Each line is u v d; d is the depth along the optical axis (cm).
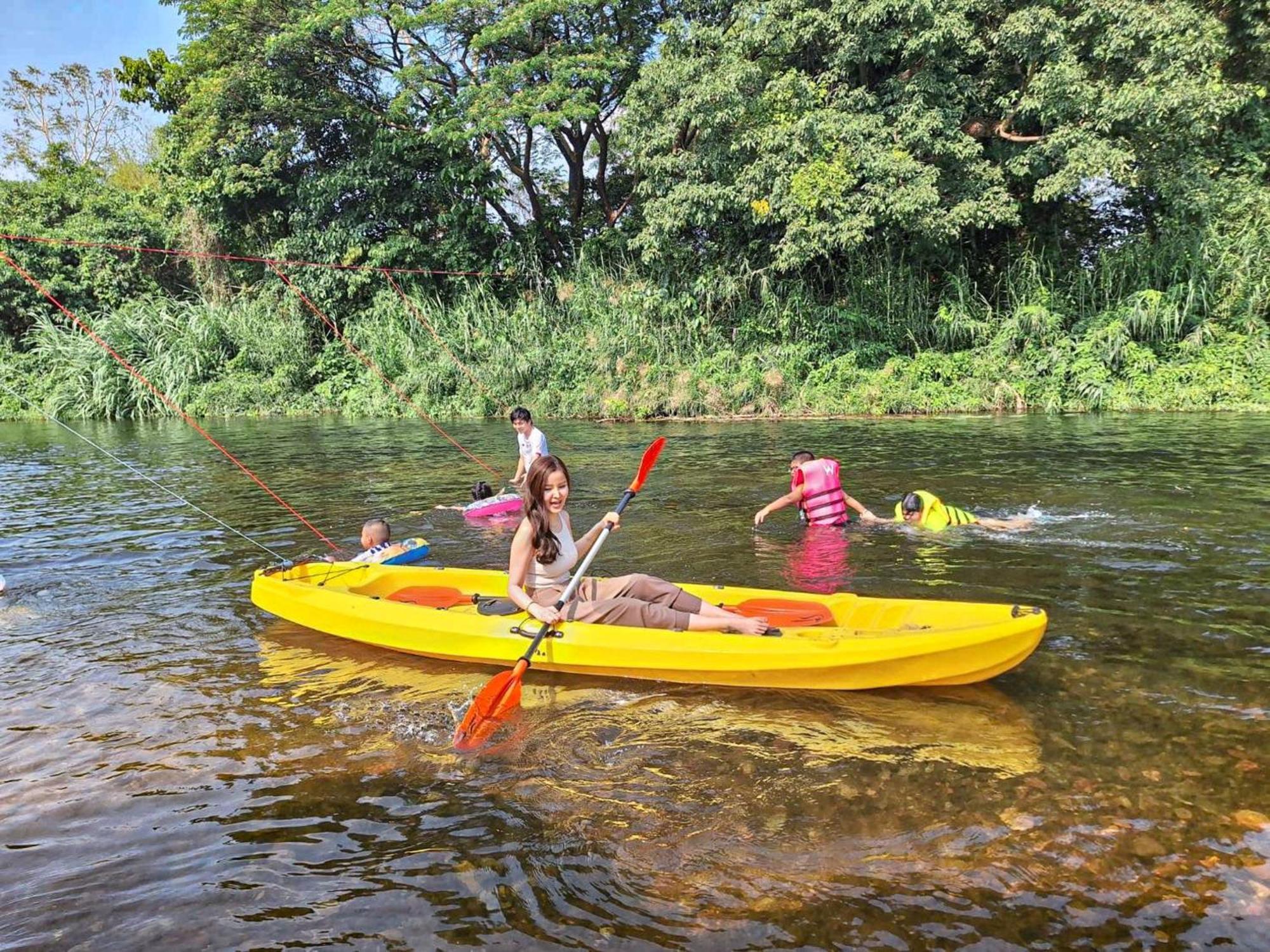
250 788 312
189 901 251
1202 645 421
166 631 480
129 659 438
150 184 3105
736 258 1906
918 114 1634
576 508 809
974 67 1762
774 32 1694
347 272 2162
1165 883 247
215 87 2203
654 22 2184
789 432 1425
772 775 313
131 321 2247
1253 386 1616
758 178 1658
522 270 2184
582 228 2325
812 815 287
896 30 1634
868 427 1459
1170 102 1498
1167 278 1791
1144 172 1675
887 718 358
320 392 2134
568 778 315
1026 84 1684
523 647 410
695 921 238
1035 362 1725
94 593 554
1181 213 1708
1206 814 279
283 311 2294
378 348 2080
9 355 2328
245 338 2234
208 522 781
